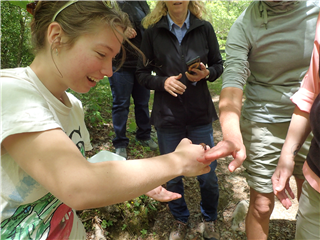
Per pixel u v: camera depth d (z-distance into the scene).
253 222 1.77
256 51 1.54
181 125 1.93
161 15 1.88
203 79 1.92
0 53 2.48
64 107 0.88
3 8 2.34
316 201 1.13
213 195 2.06
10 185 0.77
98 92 3.26
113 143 2.76
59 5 0.72
